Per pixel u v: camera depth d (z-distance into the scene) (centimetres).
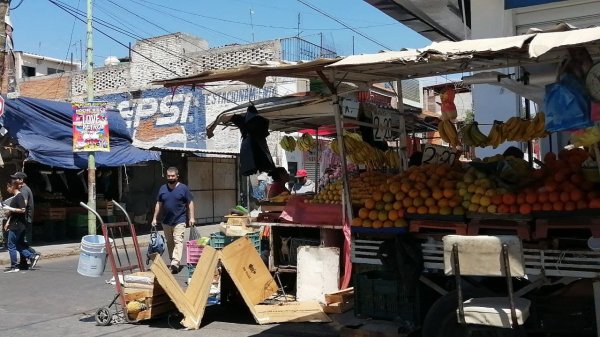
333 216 778
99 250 730
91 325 704
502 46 424
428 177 538
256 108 879
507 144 984
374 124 849
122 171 1970
